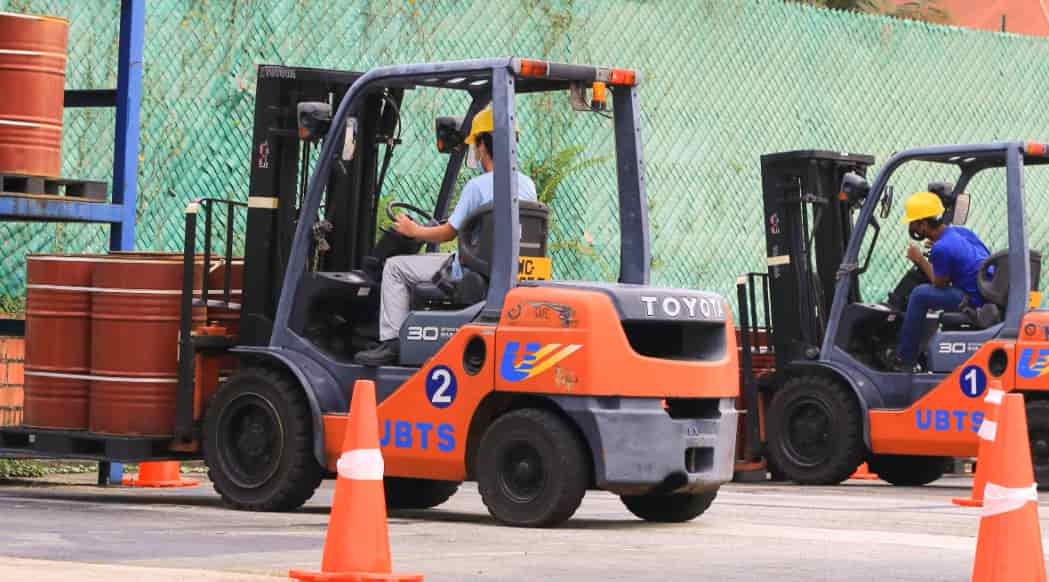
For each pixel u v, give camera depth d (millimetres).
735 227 21828
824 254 18047
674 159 21219
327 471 12148
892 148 23547
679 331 11680
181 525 10844
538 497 11109
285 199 12789
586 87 11867
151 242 17375
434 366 11523
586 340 10969
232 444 12320
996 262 16266
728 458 11789
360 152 12906
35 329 13383
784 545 10328
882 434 16641
